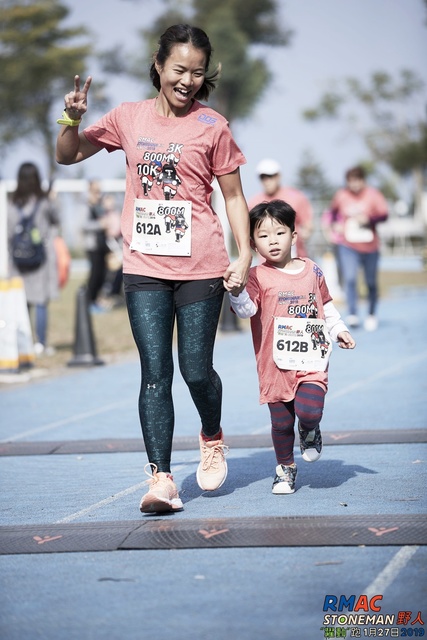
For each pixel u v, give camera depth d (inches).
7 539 352.8
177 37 365.1
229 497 402.3
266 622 266.8
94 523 369.7
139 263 377.7
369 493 400.5
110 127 384.5
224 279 375.9
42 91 3646.7
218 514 374.6
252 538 339.6
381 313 1283.2
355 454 481.7
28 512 395.9
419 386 693.3
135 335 380.5
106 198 1379.2
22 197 889.5
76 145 385.7
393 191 4247.0
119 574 310.7
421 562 309.3
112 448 522.6
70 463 491.2
